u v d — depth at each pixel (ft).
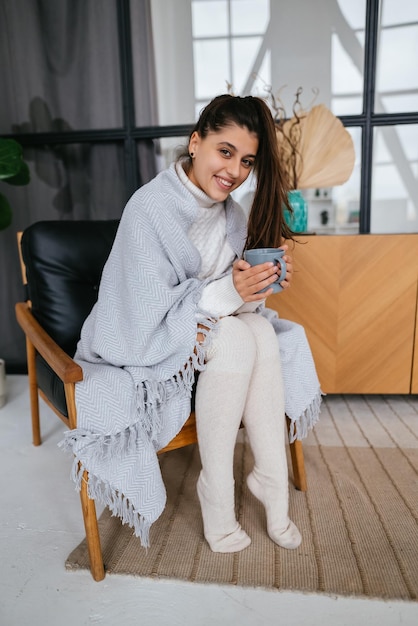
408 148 6.89
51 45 6.79
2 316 7.58
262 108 3.34
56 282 4.43
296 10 6.56
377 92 6.75
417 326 5.74
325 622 2.85
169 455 4.91
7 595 3.11
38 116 7.03
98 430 3.03
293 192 6.11
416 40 6.51
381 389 5.93
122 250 3.34
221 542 3.39
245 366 3.16
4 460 4.86
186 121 6.94
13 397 6.59
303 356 3.94
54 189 7.27
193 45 6.74
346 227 7.10
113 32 6.68
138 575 3.22
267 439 3.37
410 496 4.08
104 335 3.35
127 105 6.81
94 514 3.14
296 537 3.46
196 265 3.45
